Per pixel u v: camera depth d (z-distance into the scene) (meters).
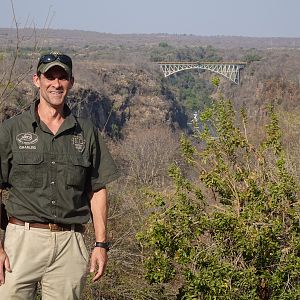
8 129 3.26
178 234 6.72
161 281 6.69
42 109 3.33
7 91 6.88
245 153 7.75
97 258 3.45
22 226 3.28
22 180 3.26
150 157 29.98
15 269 3.26
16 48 6.98
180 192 7.05
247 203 7.23
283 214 7.00
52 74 3.27
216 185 7.46
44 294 3.38
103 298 10.84
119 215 11.27
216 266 6.20
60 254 3.32
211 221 6.67
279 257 6.62
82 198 3.40
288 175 7.07
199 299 6.27
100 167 3.47
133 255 10.96
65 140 3.31
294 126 16.14
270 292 6.69
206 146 8.11
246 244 6.50
